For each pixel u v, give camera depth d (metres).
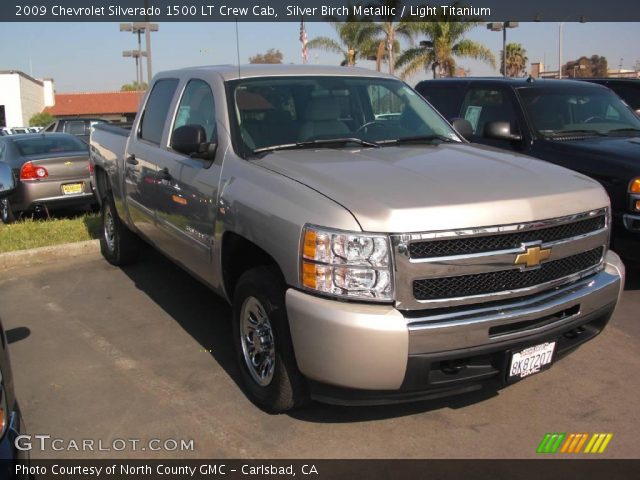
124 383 4.33
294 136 4.42
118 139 6.55
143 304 5.87
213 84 4.71
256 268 3.80
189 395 4.14
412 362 3.16
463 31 28.97
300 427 3.74
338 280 3.19
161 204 5.20
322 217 3.25
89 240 7.81
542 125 6.62
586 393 4.11
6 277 6.79
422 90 8.34
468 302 3.28
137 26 19.45
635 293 5.92
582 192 3.73
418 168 3.75
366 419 3.82
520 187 3.54
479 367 3.40
